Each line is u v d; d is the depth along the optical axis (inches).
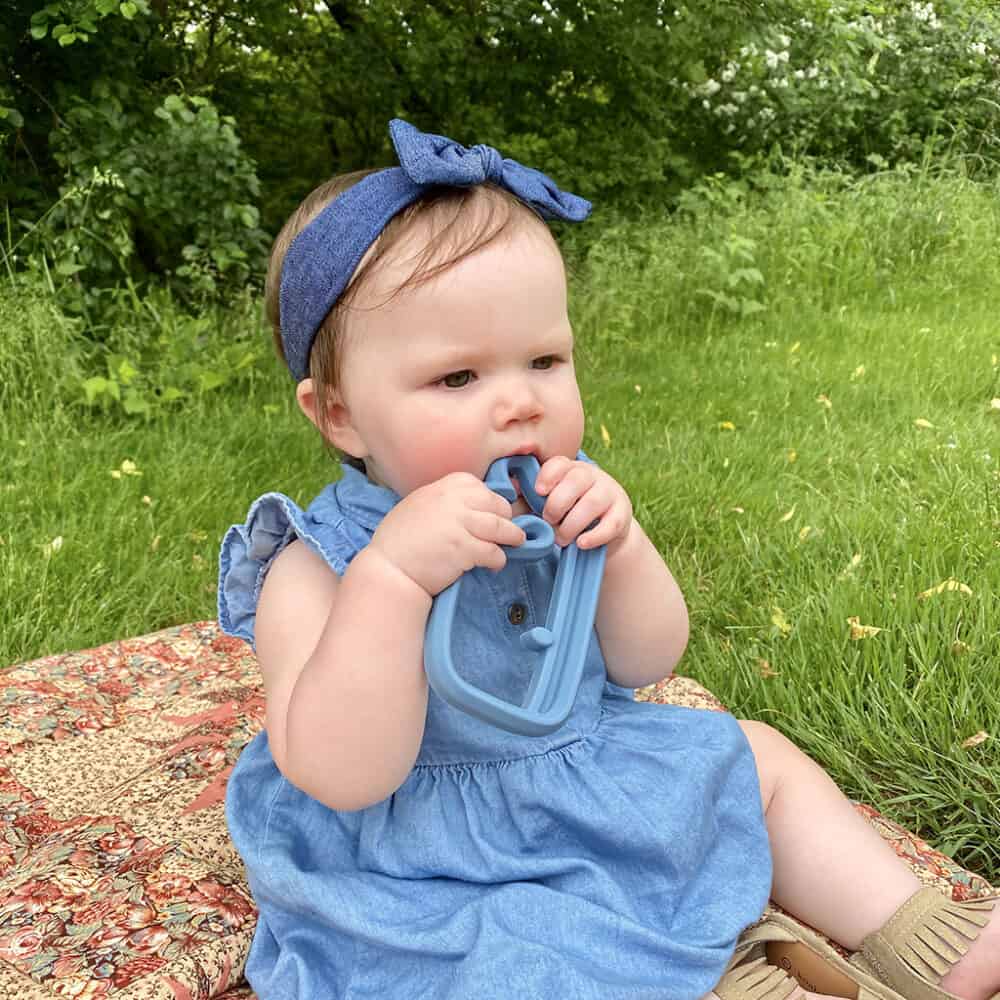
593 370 186.2
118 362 169.5
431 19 280.8
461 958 48.1
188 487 135.0
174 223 209.2
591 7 277.1
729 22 278.1
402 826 52.6
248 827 56.1
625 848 50.9
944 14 347.9
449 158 52.9
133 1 189.0
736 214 252.8
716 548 114.7
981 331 195.0
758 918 51.6
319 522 56.0
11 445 146.6
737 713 85.3
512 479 51.6
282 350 61.1
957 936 53.1
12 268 191.3
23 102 206.5
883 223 252.1
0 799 72.1
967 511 107.4
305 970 50.5
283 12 253.4
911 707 78.6
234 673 89.9
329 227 51.8
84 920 58.4
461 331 49.0
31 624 103.4
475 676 52.5
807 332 205.8
